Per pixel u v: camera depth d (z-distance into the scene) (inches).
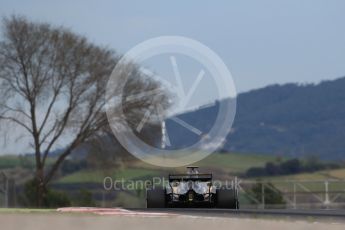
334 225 1920.5
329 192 6200.8
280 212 3122.5
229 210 3297.2
